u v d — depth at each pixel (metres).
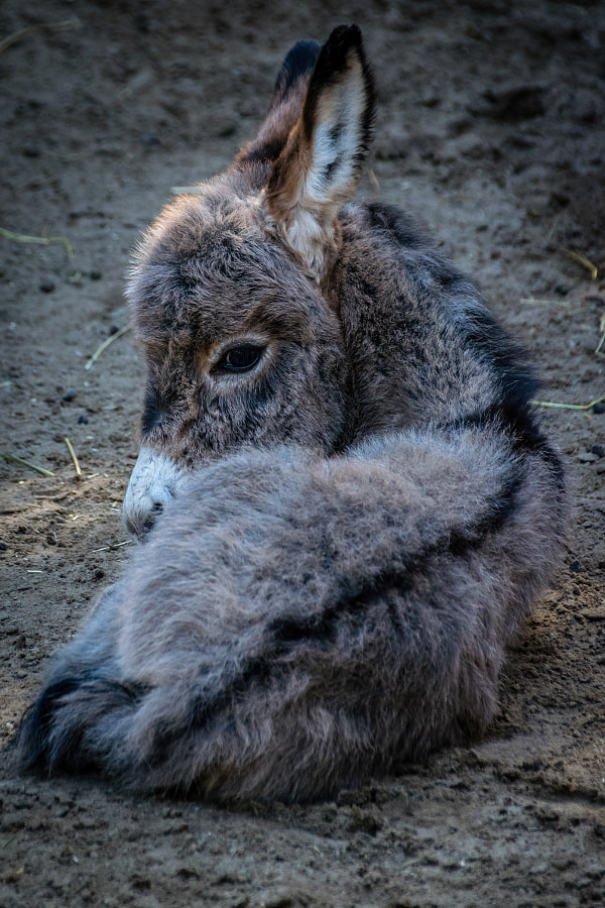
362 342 10.70
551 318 16.55
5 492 13.52
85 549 12.45
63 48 22.73
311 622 8.08
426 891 7.70
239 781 8.27
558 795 8.79
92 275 17.91
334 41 9.53
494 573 9.20
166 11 23.59
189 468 10.12
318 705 8.21
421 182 19.73
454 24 23.28
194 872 7.79
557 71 22.09
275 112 11.83
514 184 19.66
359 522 8.51
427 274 10.83
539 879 7.84
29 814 8.34
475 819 8.40
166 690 7.98
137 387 15.70
